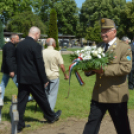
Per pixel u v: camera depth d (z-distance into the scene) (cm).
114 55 288
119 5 6188
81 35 6575
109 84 298
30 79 409
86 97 692
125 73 288
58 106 593
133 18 4725
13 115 323
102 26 299
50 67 493
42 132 429
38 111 551
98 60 288
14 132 335
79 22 6669
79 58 305
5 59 544
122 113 302
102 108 309
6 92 752
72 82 952
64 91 774
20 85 418
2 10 4491
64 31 6394
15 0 4566
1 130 422
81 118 507
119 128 307
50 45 504
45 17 5906
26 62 407
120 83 299
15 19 3806
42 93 429
